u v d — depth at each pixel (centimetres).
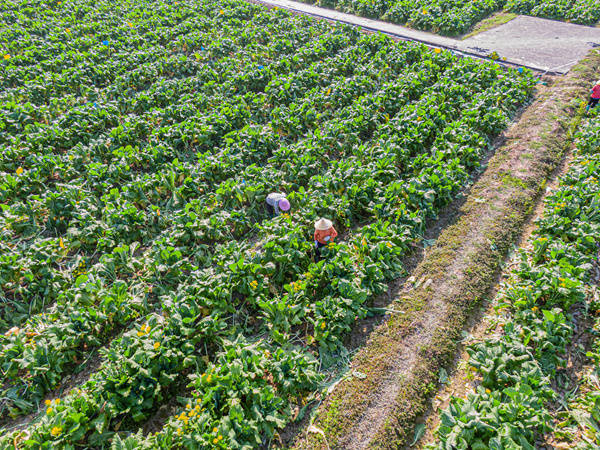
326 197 1217
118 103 1766
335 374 859
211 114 1634
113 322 969
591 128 1482
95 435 755
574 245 1048
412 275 1071
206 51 2342
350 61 2045
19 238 1224
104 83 2061
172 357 826
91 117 1644
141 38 2436
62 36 2514
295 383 814
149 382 793
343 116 1638
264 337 940
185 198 1308
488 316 961
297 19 2669
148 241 1202
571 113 1666
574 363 863
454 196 1325
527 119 1658
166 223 1245
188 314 891
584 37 2416
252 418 750
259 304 931
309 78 1900
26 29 2559
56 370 857
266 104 1830
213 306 956
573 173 1290
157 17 2747
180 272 1049
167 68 2127
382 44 2297
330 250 1043
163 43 2527
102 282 1016
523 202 1256
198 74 1998
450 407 747
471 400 755
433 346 888
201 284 959
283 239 1048
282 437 764
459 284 1024
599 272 1035
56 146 1572
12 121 1622
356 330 949
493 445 672
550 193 1291
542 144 1489
